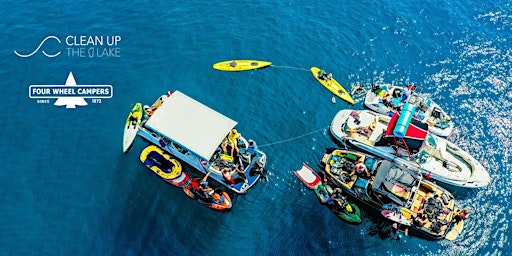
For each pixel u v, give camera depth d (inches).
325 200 1466.5
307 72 1855.3
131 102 1752.0
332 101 1760.6
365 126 1627.7
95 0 2139.5
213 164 1505.9
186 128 1501.0
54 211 1455.5
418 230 1393.9
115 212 1455.5
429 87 1809.8
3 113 1697.8
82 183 1520.7
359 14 2086.6
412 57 1914.4
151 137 1583.4
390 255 1381.6
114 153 1595.7
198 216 1446.9
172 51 1926.7
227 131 1498.5
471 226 1429.6
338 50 1937.7
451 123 1651.1
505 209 1473.9
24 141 1625.2
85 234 1409.9
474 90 1793.8
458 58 1908.2
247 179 1499.8
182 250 1379.2
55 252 1370.6
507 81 1823.3
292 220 1448.1
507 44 1958.7
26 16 2048.5
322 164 1551.4
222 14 2082.9
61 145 1617.9
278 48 1942.7
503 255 1376.7
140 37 1980.8
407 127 1493.6
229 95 1775.3
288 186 1523.1
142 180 1523.1
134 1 2140.7
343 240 1408.7
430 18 2070.6
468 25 2037.4
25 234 1402.6
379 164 1499.8
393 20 2059.5
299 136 1657.2
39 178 1530.5
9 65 1851.6
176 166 1530.5
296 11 2101.4
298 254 1379.2
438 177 1520.7
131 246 1385.3
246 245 1393.9
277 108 1737.2
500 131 1668.3
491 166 1573.6
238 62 1877.5
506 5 2127.2
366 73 1860.2
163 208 1459.2
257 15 2079.2
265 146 1622.8
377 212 1464.1
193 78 1830.7
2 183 1510.8
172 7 2114.9
